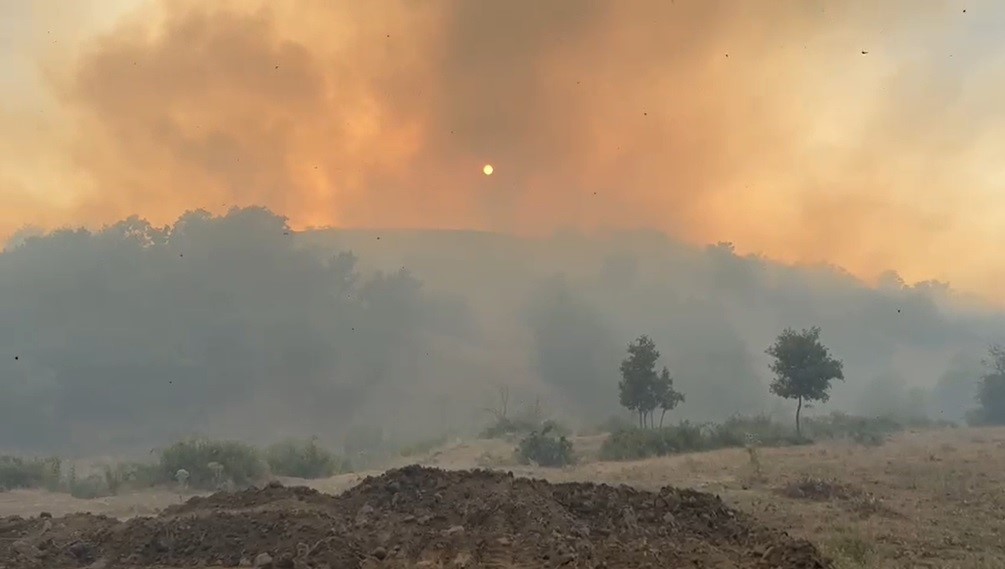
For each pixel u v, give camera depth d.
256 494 10.70
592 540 9.66
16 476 21.14
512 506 9.79
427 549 8.57
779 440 34.00
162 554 8.72
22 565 8.33
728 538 10.65
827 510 14.43
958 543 11.20
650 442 31.56
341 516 9.77
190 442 23.09
